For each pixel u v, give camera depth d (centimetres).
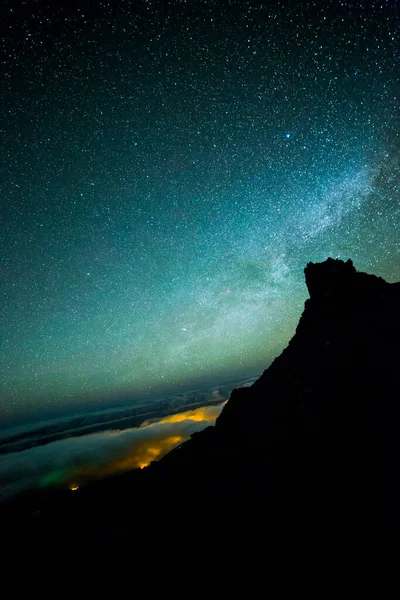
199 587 629
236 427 1341
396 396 933
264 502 816
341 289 1549
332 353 1277
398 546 564
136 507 1105
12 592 827
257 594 573
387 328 1246
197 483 1073
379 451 800
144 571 725
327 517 692
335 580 550
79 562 855
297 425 1059
